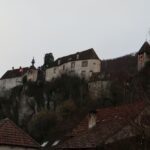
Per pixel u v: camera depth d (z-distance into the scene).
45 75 158.62
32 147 32.97
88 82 135.25
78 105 122.50
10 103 156.62
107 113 38.69
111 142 30.91
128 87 31.70
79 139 34.81
